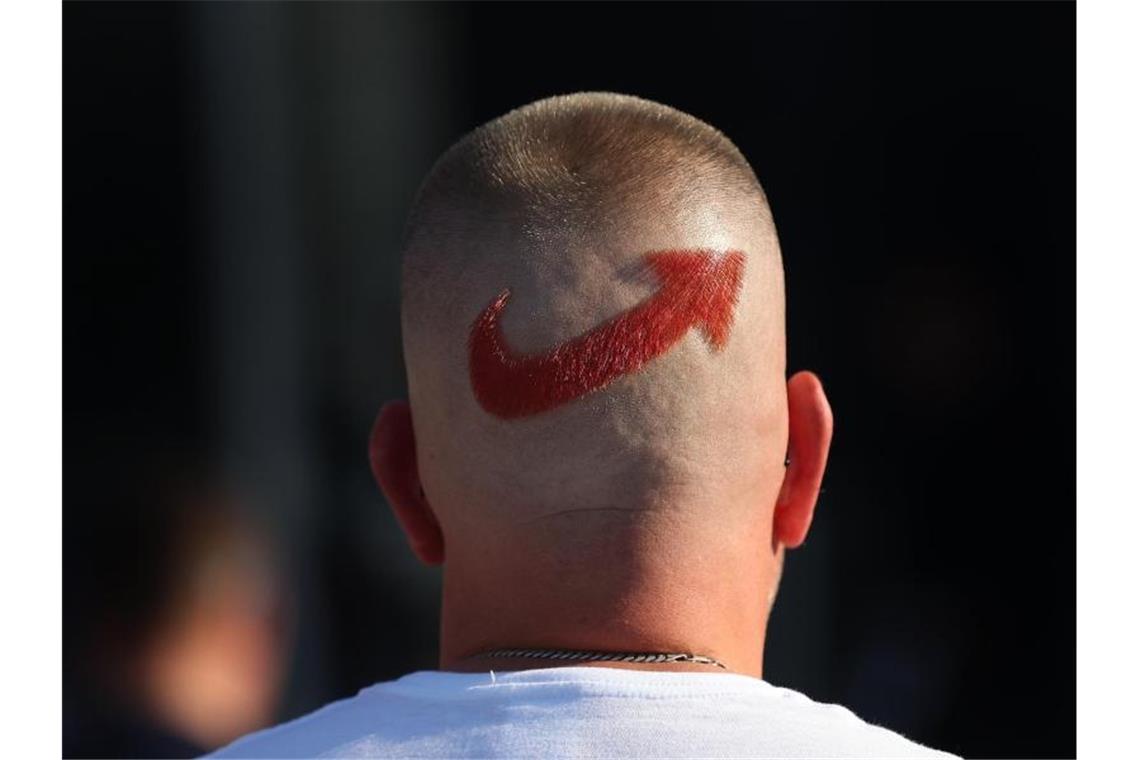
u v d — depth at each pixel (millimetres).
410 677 6066
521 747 5410
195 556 19375
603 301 5742
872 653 19016
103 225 19828
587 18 20484
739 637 5965
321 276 20172
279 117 20047
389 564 19625
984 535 19188
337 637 19359
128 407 19703
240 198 20047
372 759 5582
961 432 19422
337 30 20031
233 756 5992
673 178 5961
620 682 5531
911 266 19703
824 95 20047
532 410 5715
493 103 20453
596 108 6332
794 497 6285
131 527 19281
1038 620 18797
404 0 20172
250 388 20031
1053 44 19156
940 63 19656
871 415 19656
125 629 18891
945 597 19109
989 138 19484
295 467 19891
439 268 5965
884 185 19859
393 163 20266
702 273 5793
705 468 5770
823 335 19828
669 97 20422
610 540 5711
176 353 19953
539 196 5883
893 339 19672
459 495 5949
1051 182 19156
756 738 5434
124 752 18234
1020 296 19312
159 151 19969
